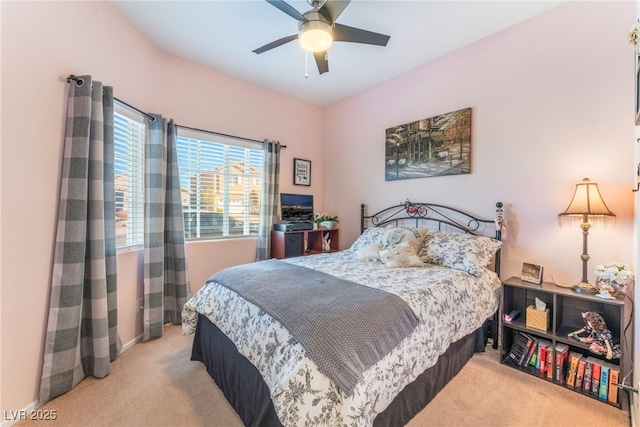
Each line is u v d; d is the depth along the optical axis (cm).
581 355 188
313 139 418
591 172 202
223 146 331
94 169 187
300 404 109
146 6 214
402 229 271
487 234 257
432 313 163
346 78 336
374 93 355
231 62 299
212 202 324
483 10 219
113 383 185
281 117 380
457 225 277
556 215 218
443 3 211
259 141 357
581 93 206
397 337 135
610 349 170
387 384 126
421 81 304
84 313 190
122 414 157
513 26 238
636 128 179
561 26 214
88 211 187
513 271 241
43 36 162
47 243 167
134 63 241
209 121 313
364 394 112
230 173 338
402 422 143
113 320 211
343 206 398
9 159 147
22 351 155
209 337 195
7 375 148
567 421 151
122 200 238
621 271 173
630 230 185
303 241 361
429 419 151
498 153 249
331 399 110
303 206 400
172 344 241
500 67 246
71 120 177
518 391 177
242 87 340
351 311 135
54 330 170
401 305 149
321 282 179
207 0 207
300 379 112
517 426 148
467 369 201
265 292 163
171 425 150
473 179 265
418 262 235
